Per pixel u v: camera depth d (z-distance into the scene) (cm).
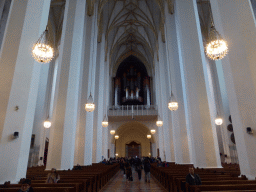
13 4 560
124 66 2909
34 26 565
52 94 1623
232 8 540
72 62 903
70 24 959
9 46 520
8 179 453
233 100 512
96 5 1392
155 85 2269
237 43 514
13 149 475
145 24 1966
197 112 830
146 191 658
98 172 681
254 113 459
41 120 1459
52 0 1462
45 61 529
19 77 513
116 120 2248
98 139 1431
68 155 794
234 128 510
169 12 1342
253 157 448
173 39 1288
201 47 911
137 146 2694
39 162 1380
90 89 1159
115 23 1942
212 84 1593
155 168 1014
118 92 2633
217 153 782
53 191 324
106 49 1984
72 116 842
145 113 2064
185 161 1062
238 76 502
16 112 495
